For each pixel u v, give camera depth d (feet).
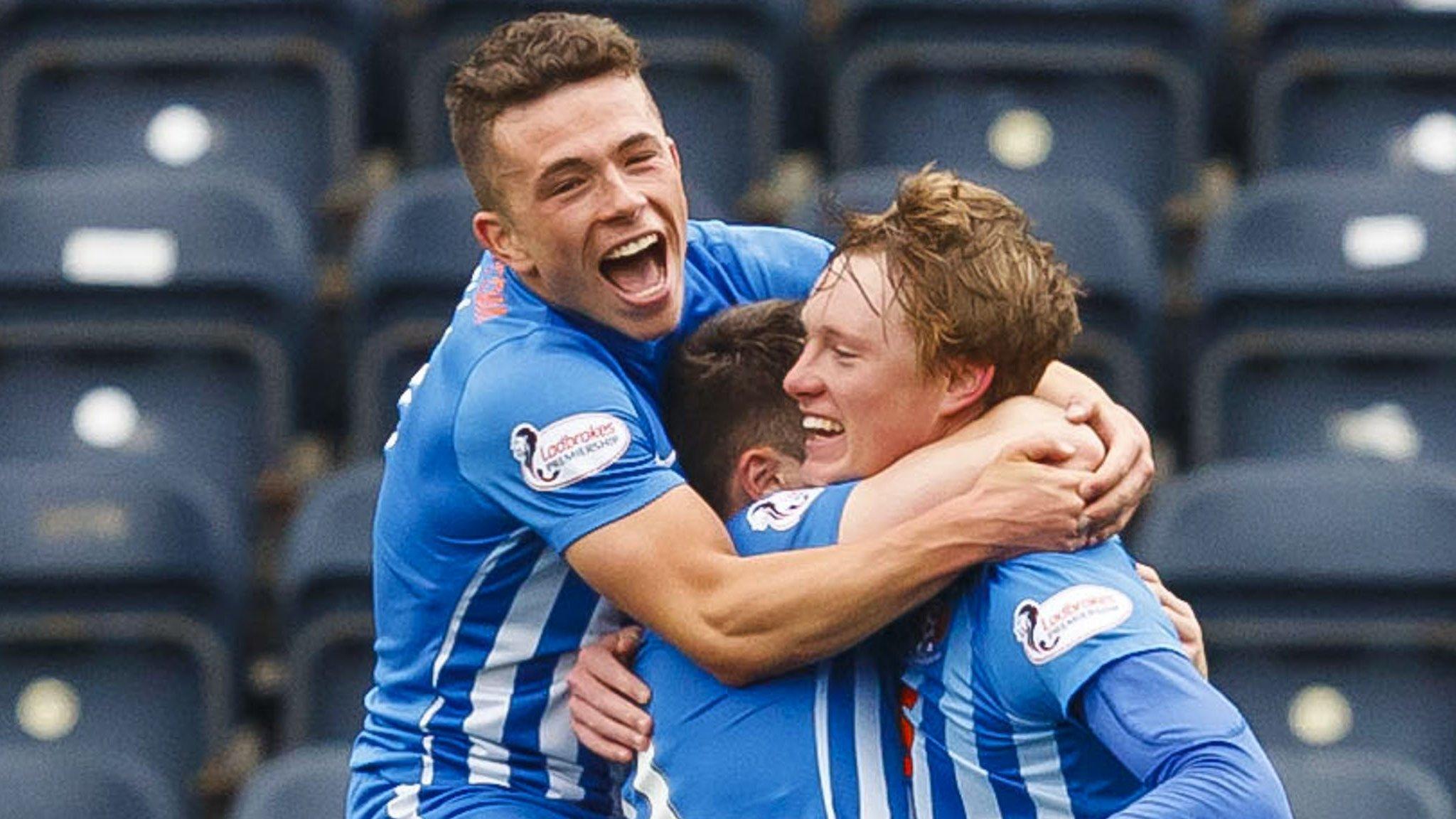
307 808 61.77
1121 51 81.35
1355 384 74.49
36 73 82.64
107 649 70.59
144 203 76.54
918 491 39.50
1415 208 75.10
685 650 40.16
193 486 71.10
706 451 42.55
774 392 42.24
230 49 82.43
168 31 82.79
